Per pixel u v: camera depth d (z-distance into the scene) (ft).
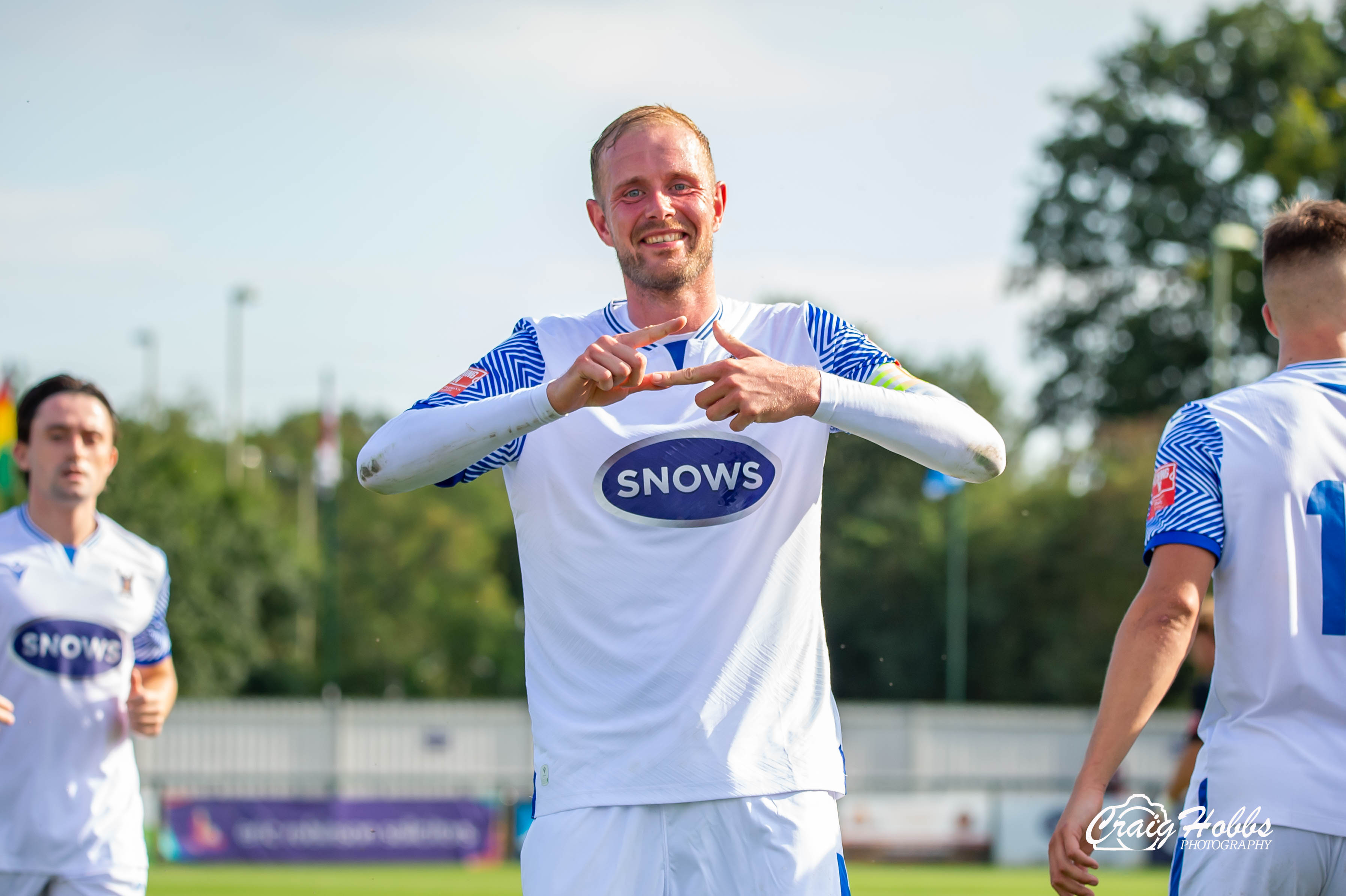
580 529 24.89
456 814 150.10
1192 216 307.37
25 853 36.06
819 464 25.52
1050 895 98.73
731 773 24.08
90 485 37.27
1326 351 25.09
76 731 36.76
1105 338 315.78
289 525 431.43
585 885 24.07
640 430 24.95
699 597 24.52
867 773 215.10
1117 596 286.87
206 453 400.67
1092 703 286.25
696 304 25.98
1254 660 23.62
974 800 150.51
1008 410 371.76
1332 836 22.82
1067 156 311.68
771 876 23.93
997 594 300.40
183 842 146.61
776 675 24.73
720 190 26.78
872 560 310.45
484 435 23.79
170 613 308.60
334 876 124.06
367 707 217.15
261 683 334.24
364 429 500.33
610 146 25.98
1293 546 23.65
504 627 415.03
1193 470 24.23
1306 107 255.29
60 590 36.83
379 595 412.36
